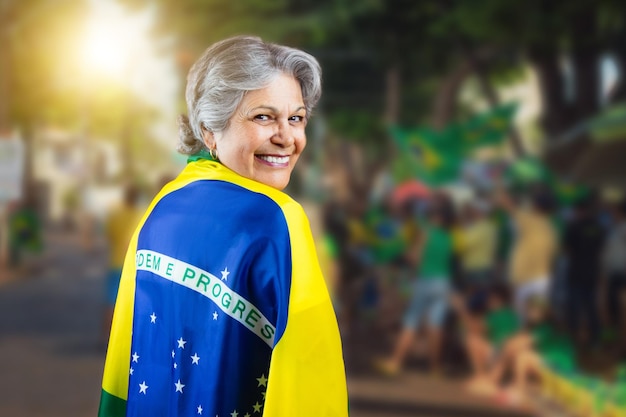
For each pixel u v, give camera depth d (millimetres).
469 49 16438
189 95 1806
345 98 21469
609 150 10906
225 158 1767
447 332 9016
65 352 8914
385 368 8422
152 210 1889
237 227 1667
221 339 1648
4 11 18109
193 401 1694
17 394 6988
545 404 7000
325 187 19297
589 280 9625
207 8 15234
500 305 8227
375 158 23469
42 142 46094
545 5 12867
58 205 47531
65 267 19750
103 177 42406
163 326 1783
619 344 9102
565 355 7520
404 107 22938
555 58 14242
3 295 14211
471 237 8766
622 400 6527
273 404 1580
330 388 1611
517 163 11664
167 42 15633
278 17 15289
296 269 1623
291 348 1593
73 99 28641
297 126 1771
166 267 1778
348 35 15891
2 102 18141
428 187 11664
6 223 18078
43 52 21609
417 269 8625
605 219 9781
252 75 1703
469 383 7773
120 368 1951
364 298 10836
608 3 12555
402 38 16078
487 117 11789
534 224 7973
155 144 44156
